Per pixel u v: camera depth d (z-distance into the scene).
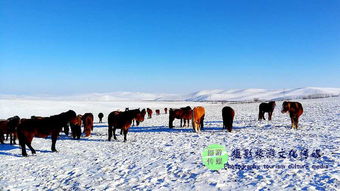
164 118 35.38
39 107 54.78
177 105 91.88
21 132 11.69
